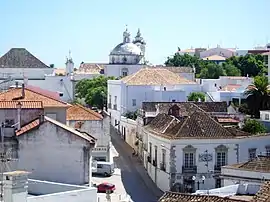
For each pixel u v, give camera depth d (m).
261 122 105.19
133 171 96.38
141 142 103.94
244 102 131.25
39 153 57.12
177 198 42.38
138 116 114.44
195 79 172.75
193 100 135.50
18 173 36.75
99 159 96.50
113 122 141.38
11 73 162.25
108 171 92.50
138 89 136.88
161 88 138.00
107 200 72.56
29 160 57.19
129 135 120.06
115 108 140.50
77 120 95.06
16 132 58.84
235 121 103.88
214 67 199.88
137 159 105.75
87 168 57.34
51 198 39.88
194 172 80.94
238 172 59.12
